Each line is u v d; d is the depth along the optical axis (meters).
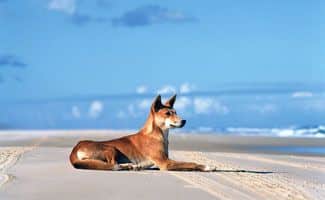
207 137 59.34
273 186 16.98
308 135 70.00
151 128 20.92
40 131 79.44
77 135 57.44
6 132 74.38
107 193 15.02
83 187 15.89
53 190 15.40
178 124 20.69
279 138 58.12
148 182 16.88
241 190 15.98
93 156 20.23
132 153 20.66
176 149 36.56
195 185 16.45
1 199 14.17
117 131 76.75
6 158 23.78
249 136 63.97
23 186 16.02
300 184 17.62
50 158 23.80
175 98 21.31
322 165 24.39
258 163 24.50
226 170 20.86
